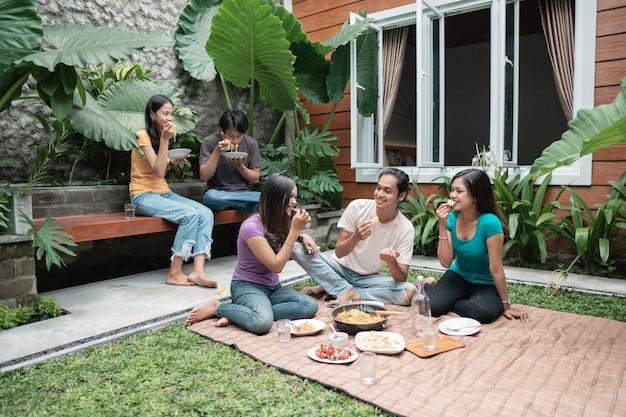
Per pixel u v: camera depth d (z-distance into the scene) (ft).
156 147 11.22
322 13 17.83
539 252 12.80
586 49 12.44
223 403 5.35
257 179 13.29
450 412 5.03
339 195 16.96
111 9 13.46
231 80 14.80
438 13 14.87
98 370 6.31
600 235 11.75
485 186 8.23
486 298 8.20
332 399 5.43
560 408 5.10
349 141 17.58
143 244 13.48
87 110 9.23
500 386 5.66
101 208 12.36
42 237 8.16
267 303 7.84
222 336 7.47
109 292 10.16
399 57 16.56
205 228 11.07
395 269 8.79
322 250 14.89
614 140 6.81
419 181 15.70
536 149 27.20
